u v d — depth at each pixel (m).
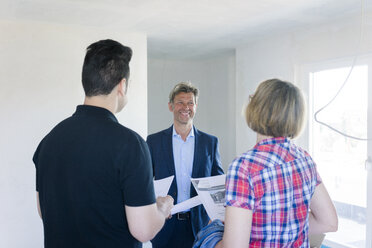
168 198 1.26
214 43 4.05
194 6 2.59
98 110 1.01
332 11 2.73
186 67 5.57
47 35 3.06
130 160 0.96
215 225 1.18
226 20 3.00
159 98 5.38
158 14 2.80
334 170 3.12
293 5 2.57
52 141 1.03
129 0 2.42
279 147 1.01
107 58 1.01
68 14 2.79
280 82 1.04
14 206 2.98
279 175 0.97
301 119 1.02
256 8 2.65
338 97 3.05
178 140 1.98
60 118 3.12
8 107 2.94
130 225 0.98
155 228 1.02
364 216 2.84
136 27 3.25
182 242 1.86
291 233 0.99
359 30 2.79
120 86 1.06
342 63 3.00
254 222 0.97
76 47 3.17
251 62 4.04
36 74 3.03
